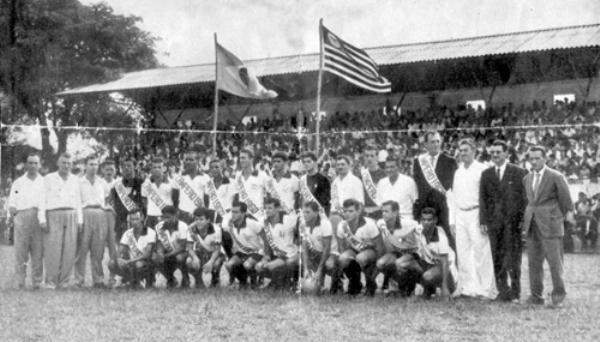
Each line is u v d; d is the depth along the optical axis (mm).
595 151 21172
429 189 9711
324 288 10195
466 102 25781
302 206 10367
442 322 7461
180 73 28641
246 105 29250
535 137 22438
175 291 10000
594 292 10008
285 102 28484
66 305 8781
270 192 11039
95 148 29422
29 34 29547
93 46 30344
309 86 27422
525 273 12781
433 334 6852
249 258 10250
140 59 31391
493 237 9023
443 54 23250
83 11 30172
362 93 27609
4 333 7078
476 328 7137
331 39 15406
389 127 25453
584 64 22281
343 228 9508
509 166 9047
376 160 10430
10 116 29031
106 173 12039
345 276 9805
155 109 29812
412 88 25969
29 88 29609
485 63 23500
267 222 9977
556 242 8594
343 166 10398
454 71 24547
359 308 8359
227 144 27297
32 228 10797
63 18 29797
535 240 8742
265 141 26953
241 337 6809
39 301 9094
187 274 10500
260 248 10336
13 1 29484
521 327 7184
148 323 7562
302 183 10742
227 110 29672
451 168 9695
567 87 23484
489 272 9203
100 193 11148
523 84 24375
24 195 10797
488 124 23578
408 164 21328
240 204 10297
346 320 7609
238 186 11359
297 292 9742
